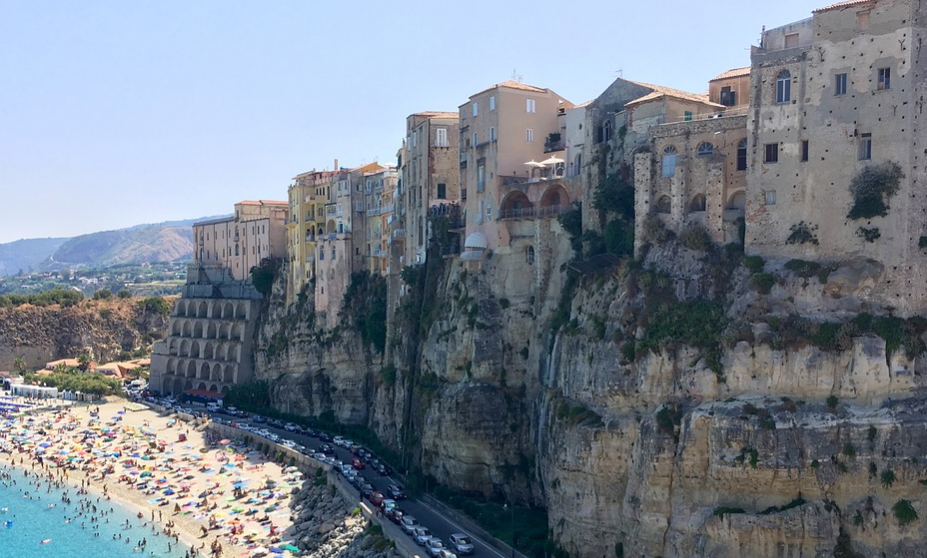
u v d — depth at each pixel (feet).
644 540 243.40
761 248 247.70
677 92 315.17
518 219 361.71
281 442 484.74
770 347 229.86
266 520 382.42
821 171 237.86
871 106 230.68
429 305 418.92
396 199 492.54
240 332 638.94
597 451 262.47
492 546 301.63
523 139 383.24
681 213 269.85
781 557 220.02
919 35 225.97
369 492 369.91
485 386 360.28
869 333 224.12
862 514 216.33
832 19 236.43
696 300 253.03
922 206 229.25
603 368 264.31
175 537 376.07
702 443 232.73
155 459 495.00
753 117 249.34
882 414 218.79
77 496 444.55
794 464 220.02
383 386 459.32
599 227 315.17
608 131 320.70
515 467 349.61
